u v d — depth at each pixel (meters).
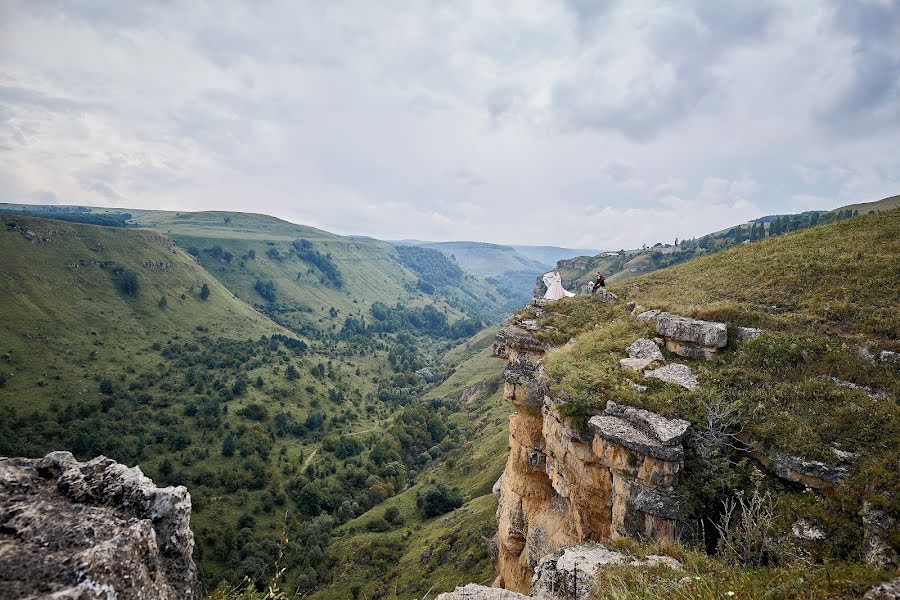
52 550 5.08
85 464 7.08
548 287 38.97
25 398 114.62
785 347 18.95
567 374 22.34
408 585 54.53
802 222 192.00
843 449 14.05
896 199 185.25
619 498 17.25
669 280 33.81
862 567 8.93
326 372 186.50
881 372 16.45
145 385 136.88
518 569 29.47
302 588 69.19
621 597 8.45
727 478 15.22
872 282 21.69
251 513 94.75
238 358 169.75
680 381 19.22
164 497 6.95
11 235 171.75
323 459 121.06
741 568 10.86
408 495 96.88
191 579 6.85
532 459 28.78
